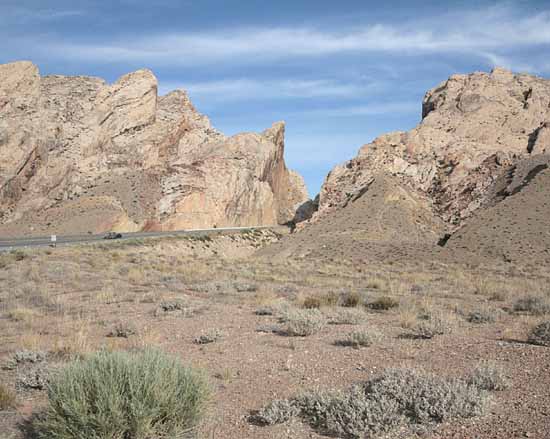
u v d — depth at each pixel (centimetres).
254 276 3158
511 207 7050
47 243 5916
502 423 636
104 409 598
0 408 769
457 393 700
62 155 11306
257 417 719
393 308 1758
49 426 623
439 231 8369
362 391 761
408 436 627
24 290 2192
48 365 941
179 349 1136
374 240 7550
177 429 628
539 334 1116
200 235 8431
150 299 1973
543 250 5628
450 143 10900
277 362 1001
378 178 9675
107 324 1466
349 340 1158
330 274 3669
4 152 10431
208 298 2091
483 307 1702
